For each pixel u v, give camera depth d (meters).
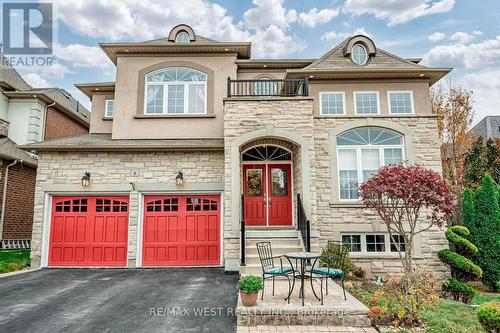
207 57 12.83
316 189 10.67
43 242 10.73
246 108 10.40
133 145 10.94
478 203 10.50
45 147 10.86
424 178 7.66
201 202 11.16
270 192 11.78
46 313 5.86
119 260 10.74
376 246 10.51
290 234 9.96
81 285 7.98
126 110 12.30
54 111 16.31
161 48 12.52
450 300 7.99
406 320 5.46
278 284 7.70
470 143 19.36
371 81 11.69
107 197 11.11
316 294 6.63
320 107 11.50
